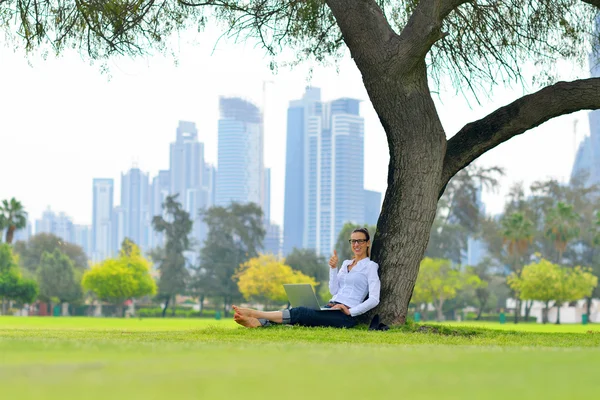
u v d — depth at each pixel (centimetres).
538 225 9250
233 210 9781
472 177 9225
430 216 1087
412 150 1082
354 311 977
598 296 9162
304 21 1409
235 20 1374
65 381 227
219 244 9594
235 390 211
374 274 1004
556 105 1109
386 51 1059
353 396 204
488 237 9294
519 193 9400
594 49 1379
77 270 9981
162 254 10300
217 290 9412
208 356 343
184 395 199
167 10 1344
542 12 1346
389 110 1087
